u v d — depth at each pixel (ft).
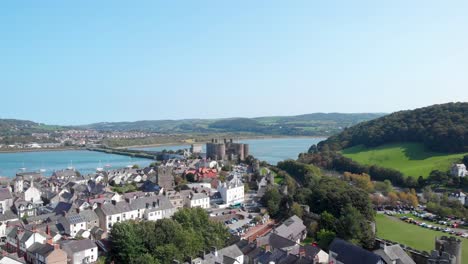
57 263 461.37
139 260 451.53
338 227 598.34
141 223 527.81
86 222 625.00
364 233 586.86
